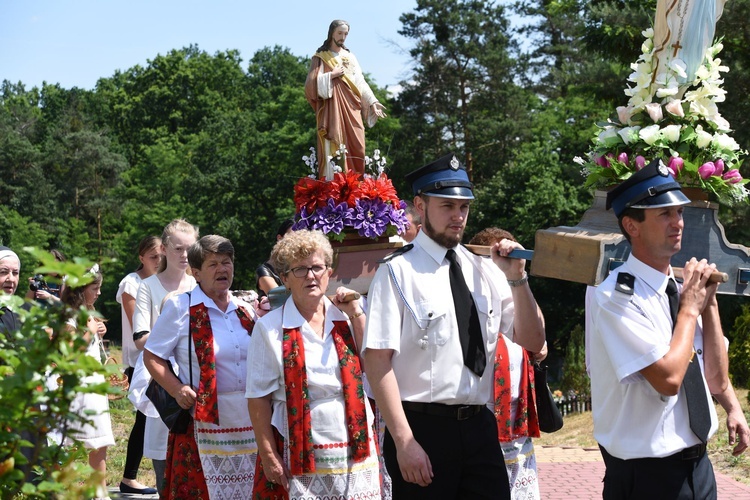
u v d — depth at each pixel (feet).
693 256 14.61
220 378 18.45
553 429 18.90
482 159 148.36
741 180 14.87
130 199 213.25
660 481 13.29
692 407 13.28
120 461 33.06
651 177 13.35
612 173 15.12
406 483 14.19
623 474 13.61
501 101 147.23
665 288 13.47
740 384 52.80
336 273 22.52
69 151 222.07
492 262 14.83
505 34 153.99
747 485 28.53
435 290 14.05
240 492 18.21
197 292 19.02
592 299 13.96
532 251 14.98
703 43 15.29
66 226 205.36
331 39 30.25
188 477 18.76
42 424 8.27
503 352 18.11
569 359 79.61
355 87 29.96
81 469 8.42
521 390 18.40
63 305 8.26
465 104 148.36
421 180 14.28
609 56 80.79
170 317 18.79
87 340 8.60
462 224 14.25
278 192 152.46
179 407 18.63
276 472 15.74
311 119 152.76
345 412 15.97
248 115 181.37
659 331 13.23
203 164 173.68
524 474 18.49
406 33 147.23
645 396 13.32
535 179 119.85
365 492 15.88
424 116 145.79
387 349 13.73
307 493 15.60
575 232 14.74
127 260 180.96
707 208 14.75
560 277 14.46
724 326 78.74
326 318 16.44
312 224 22.82
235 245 155.63
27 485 8.01
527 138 144.46
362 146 30.17
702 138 14.85
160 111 255.50
